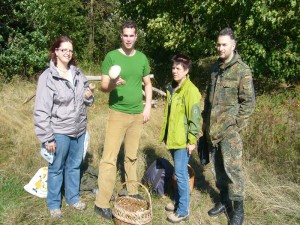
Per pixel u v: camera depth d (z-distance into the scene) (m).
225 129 3.41
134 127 3.77
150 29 8.95
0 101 6.97
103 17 14.45
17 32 9.26
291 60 7.77
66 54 3.32
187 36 8.48
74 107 3.45
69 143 3.59
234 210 3.65
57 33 11.84
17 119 6.23
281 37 7.70
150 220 3.38
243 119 3.35
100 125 6.32
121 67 3.46
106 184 3.70
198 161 5.18
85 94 3.54
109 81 3.45
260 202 4.04
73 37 12.48
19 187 4.28
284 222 3.74
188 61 3.43
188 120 3.44
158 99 8.38
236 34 7.48
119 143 3.71
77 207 3.87
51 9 11.47
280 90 8.30
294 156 4.93
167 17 8.45
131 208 3.67
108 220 3.73
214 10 7.52
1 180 4.38
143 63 3.60
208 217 3.87
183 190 3.64
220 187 3.85
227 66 3.32
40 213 3.77
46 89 3.28
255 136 5.22
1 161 5.01
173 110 3.52
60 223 3.64
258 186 4.35
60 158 3.55
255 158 4.96
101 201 3.76
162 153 5.42
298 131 5.36
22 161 4.86
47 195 3.75
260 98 7.54
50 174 3.65
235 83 3.29
